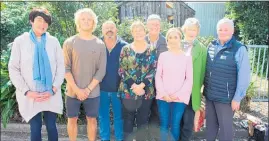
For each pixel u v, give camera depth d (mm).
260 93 6129
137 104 3543
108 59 3674
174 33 3410
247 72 3221
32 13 3127
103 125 3867
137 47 3480
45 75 3158
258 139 4051
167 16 10789
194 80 3480
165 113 3572
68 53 3426
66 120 4637
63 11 6082
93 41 3426
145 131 3670
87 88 3418
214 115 3531
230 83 3291
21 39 3145
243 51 3225
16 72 3107
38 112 3195
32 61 3121
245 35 9195
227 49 3299
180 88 3449
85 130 4531
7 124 4648
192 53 3459
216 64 3330
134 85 3463
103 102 3785
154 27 3629
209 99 3449
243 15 9242
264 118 5086
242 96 3256
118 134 3881
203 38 5117
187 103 3449
